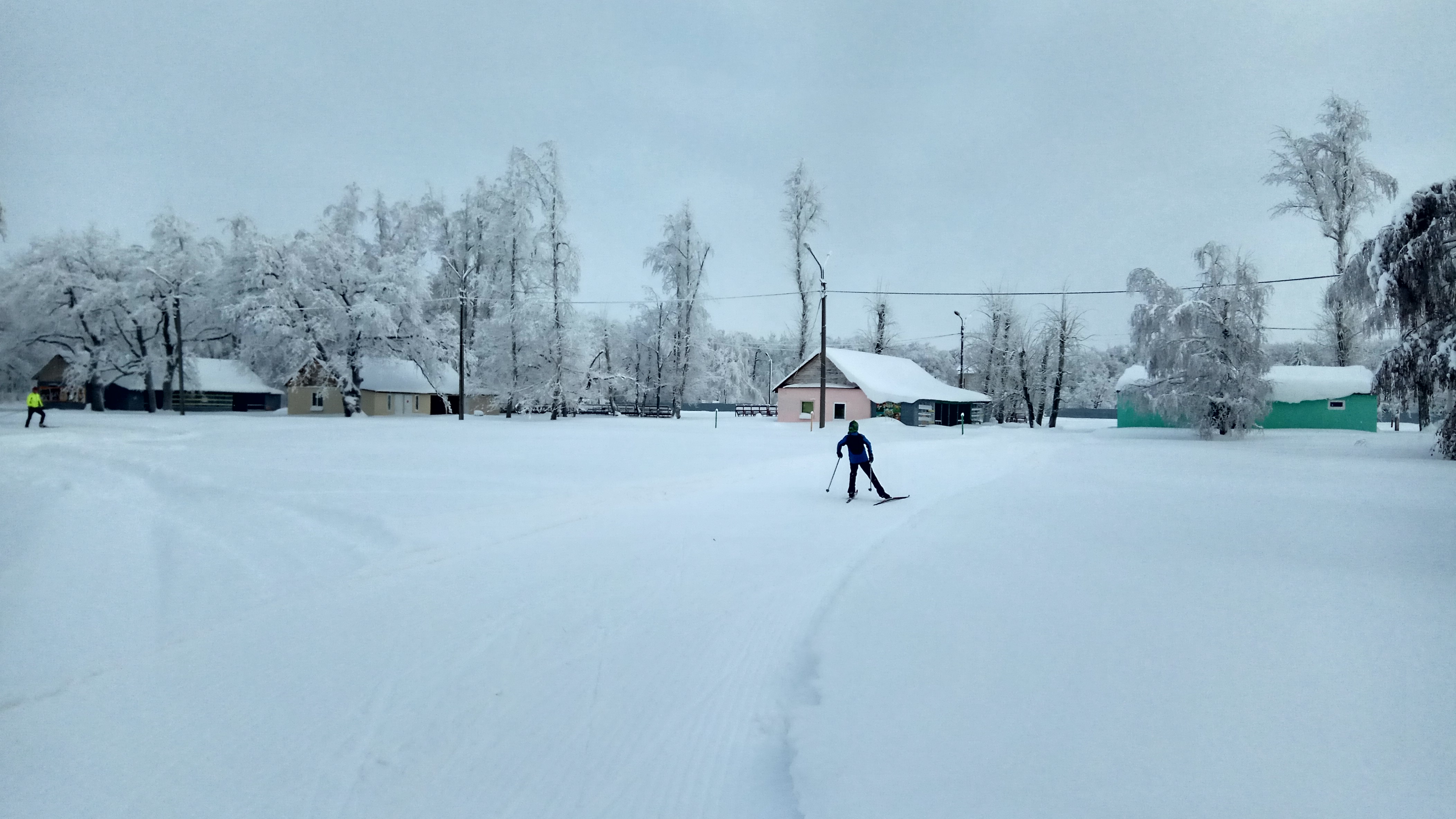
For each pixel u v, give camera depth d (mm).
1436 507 10297
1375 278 19672
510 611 6180
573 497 12359
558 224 47156
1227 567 6441
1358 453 21719
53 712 4418
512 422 41438
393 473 15281
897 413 48719
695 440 27375
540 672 4918
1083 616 5012
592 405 62500
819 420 48281
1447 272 18359
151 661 5188
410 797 3523
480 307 54406
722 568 7480
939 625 5016
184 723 4281
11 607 6359
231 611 6312
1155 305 32688
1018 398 63094
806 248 50625
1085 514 9719
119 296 48281
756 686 4641
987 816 2785
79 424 31375
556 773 3703
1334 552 7082
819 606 6137
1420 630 4484
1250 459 19844
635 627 5746
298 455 18750
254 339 47656
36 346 52750
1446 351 18719
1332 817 2521
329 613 6199
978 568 6598
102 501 11500
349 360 48312
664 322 59031
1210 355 31031
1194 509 10172
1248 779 2803
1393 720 3223
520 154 47625
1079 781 2930
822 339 38500
